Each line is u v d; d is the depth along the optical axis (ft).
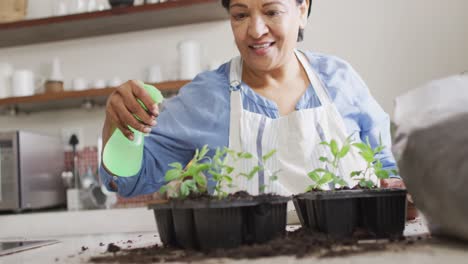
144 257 2.47
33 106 9.10
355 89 4.51
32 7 9.48
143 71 9.04
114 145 3.27
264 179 3.82
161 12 8.22
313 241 2.53
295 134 4.10
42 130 9.43
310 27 8.39
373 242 2.54
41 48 9.47
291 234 2.83
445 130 2.23
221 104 4.35
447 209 2.20
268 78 4.41
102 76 9.20
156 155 4.17
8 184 7.90
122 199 8.83
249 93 4.38
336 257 2.17
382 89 8.09
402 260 2.03
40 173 8.41
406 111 2.44
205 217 2.52
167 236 2.81
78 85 8.74
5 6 8.89
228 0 4.04
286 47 3.99
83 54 9.29
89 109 9.30
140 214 7.52
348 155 4.05
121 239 3.81
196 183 2.91
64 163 9.29
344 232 2.74
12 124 9.54
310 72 4.46
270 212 2.62
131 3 8.34
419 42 8.00
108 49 9.20
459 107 2.28
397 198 2.71
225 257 2.31
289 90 4.45
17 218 7.80
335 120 4.21
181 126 4.29
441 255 2.09
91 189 8.36
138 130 3.15
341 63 4.62
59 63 9.05
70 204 8.37
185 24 8.87
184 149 4.32
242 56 4.11
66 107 9.34
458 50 7.86
